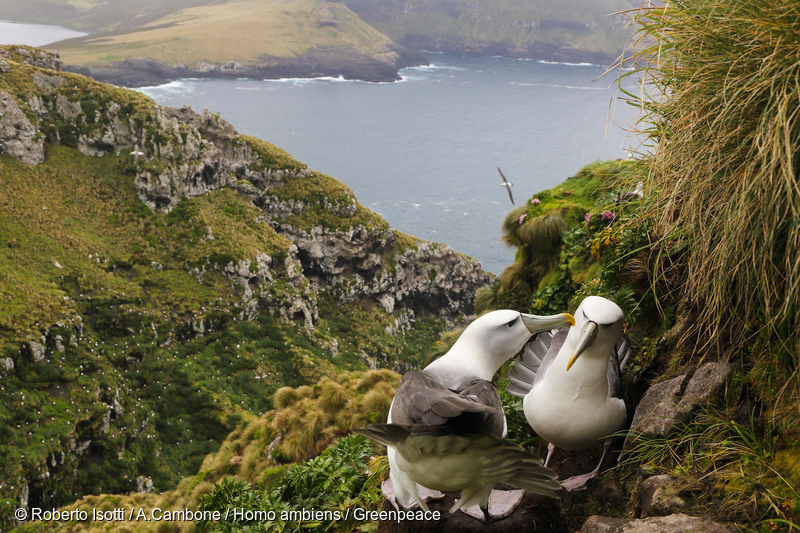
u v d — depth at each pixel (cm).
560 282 793
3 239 8862
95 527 1516
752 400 265
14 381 7056
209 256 9981
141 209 10425
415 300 13125
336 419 995
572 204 1027
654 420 294
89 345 8200
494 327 301
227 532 439
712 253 267
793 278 233
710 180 261
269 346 9731
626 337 366
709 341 302
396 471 273
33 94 10644
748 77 244
